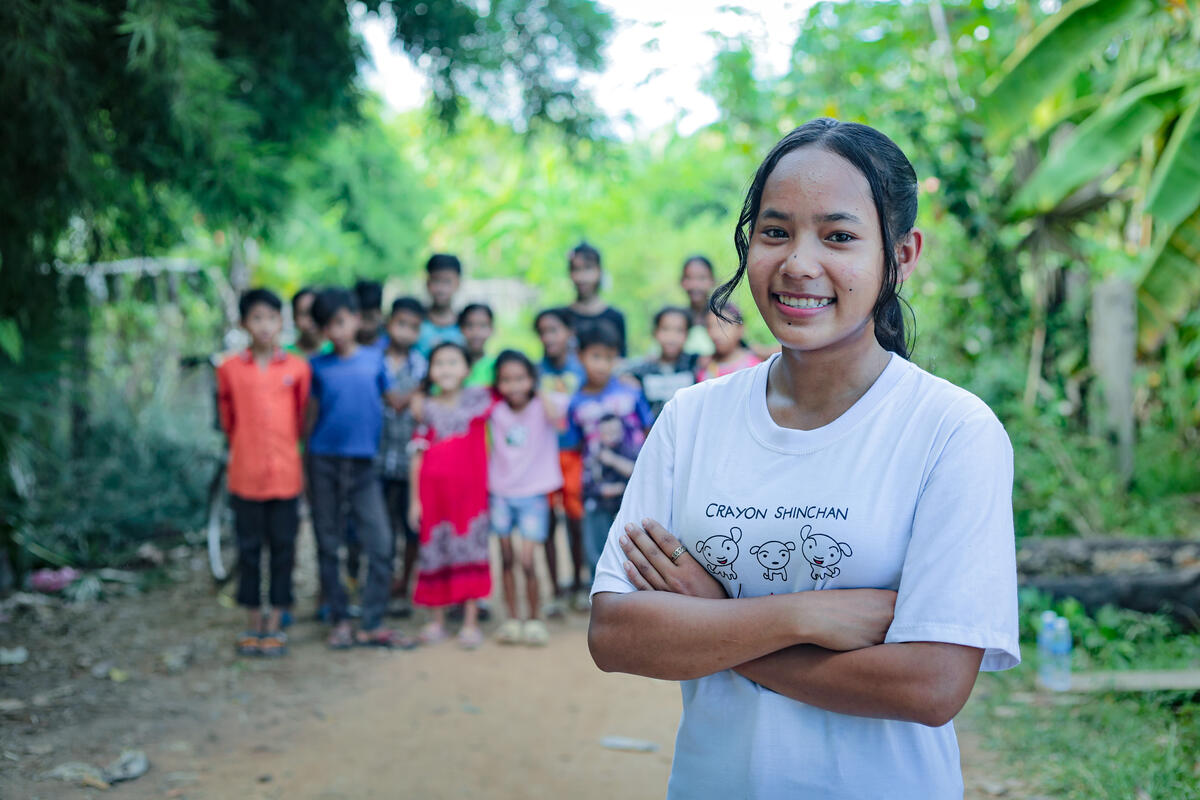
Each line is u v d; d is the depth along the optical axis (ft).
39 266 17.56
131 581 19.03
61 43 14.15
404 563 18.47
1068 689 13.07
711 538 4.59
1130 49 24.48
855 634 4.22
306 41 17.89
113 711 12.85
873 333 4.54
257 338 15.31
